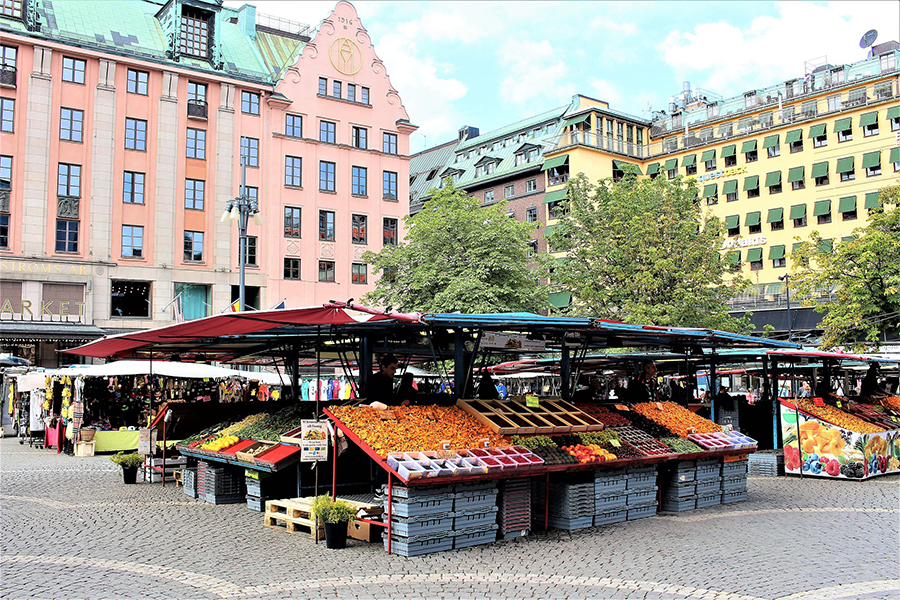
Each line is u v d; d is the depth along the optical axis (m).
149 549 10.39
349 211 50.62
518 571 9.20
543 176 64.44
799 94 56.69
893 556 9.85
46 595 8.16
